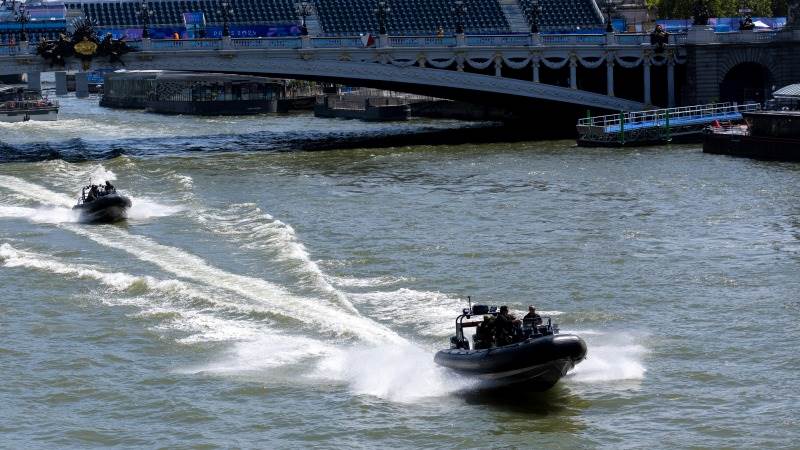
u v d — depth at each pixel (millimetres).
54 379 135375
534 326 129000
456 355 128750
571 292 164500
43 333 152125
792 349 138750
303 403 126500
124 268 186125
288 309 156750
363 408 124688
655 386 128875
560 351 122625
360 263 184000
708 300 159500
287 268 179625
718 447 114062
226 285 171375
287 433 119625
